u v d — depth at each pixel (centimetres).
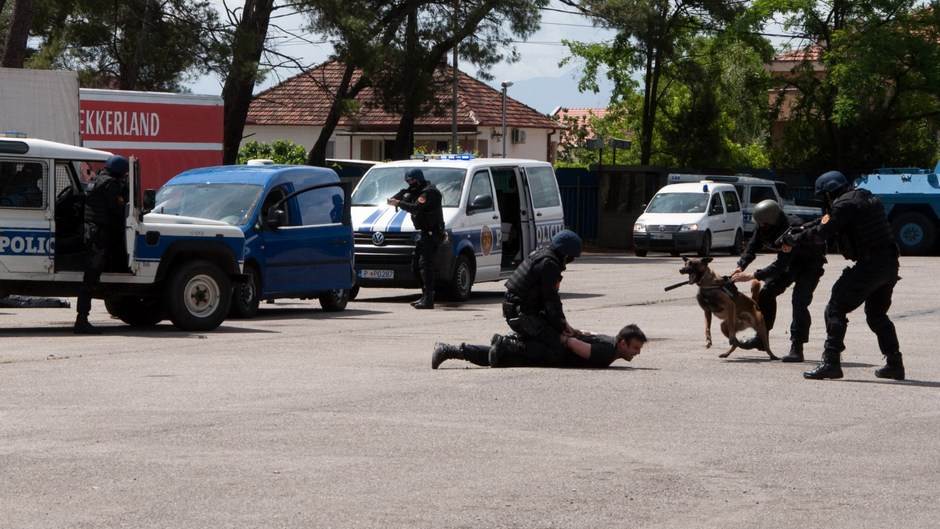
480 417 950
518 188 2320
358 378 1149
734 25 5047
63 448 813
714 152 5616
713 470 783
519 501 693
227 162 3641
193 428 888
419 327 1678
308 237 1873
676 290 2445
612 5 4531
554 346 1227
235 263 1644
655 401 1038
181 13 3353
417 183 2020
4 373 1161
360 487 719
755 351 1412
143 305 1708
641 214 4216
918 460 824
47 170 1505
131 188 1541
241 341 1478
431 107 4044
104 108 2617
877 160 5297
